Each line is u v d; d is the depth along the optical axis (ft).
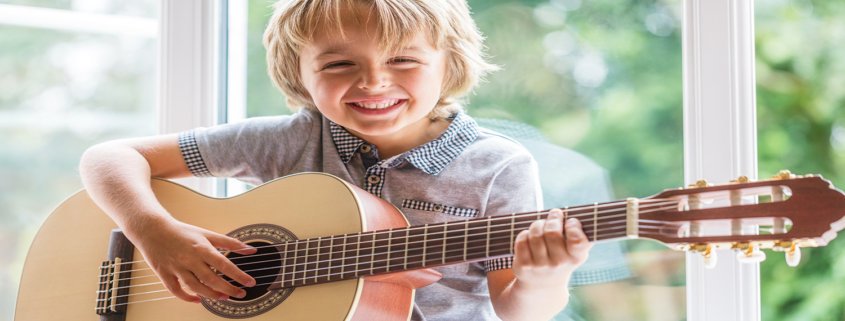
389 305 4.75
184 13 6.37
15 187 6.35
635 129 5.88
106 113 6.46
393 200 5.32
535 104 6.16
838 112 5.64
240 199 5.11
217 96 6.50
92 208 5.45
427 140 5.46
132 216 4.99
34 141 6.38
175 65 6.36
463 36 5.36
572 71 6.08
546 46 6.15
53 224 5.48
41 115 6.38
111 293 5.19
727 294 5.43
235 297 4.87
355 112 5.11
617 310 5.89
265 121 5.66
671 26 5.78
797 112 5.66
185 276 4.77
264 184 5.09
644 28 5.87
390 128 5.12
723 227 5.07
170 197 5.28
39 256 5.45
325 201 4.87
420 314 5.19
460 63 5.37
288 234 4.87
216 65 6.47
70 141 6.41
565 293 4.75
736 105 5.44
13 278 6.34
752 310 5.42
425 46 5.07
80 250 5.40
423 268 4.57
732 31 5.44
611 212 4.09
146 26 6.46
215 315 4.84
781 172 3.75
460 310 5.26
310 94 5.42
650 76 5.85
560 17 6.11
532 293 4.73
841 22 5.64
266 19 6.63
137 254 5.23
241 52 6.64
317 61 5.10
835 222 3.60
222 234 5.03
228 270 4.71
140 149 5.49
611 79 5.96
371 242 4.65
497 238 4.41
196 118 6.38
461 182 5.30
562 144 6.09
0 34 6.33
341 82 5.05
